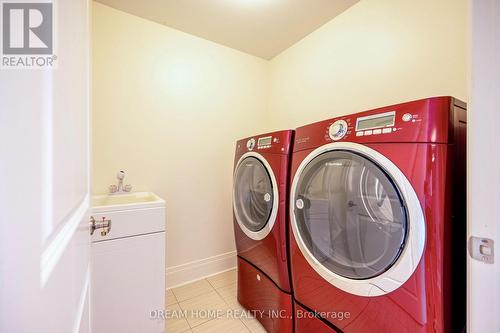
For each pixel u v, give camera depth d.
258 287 1.46
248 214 1.57
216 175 2.22
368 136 0.83
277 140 1.29
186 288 1.94
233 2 1.64
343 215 0.94
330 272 0.96
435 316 0.67
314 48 2.00
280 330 1.25
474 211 0.53
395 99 1.41
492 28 0.49
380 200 0.80
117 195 1.65
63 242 0.43
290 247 1.18
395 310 0.74
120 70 1.72
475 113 0.52
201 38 2.11
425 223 0.68
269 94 2.57
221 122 2.25
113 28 1.70
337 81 1.79
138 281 1.28
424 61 1.27
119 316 1.23
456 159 0.71
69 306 0.47
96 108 1.63
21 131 0.30
